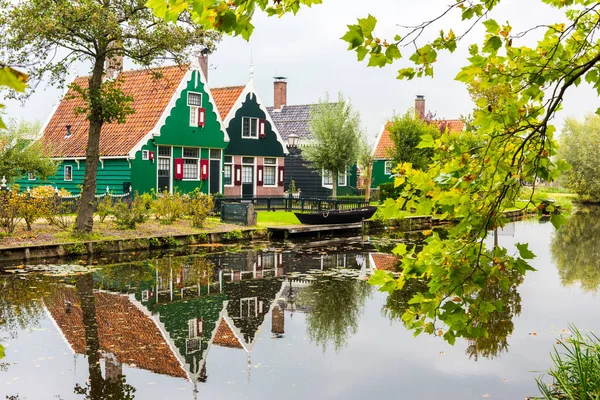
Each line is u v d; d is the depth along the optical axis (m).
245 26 2.81
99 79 17.44
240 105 32.16
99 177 27.48
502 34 3.42
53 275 13.92
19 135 23.23
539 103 3.70
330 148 32.97
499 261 3.57
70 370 7.71
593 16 3.87
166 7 2.65
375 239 23.08
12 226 17.22
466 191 3.40
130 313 10.77
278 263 16.73
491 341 9.23
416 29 3.18
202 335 9.54
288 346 9.02
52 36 16.08
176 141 28.23
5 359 8.09
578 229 28.44
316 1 3.24
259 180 33.34
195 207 21.25
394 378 7.61
